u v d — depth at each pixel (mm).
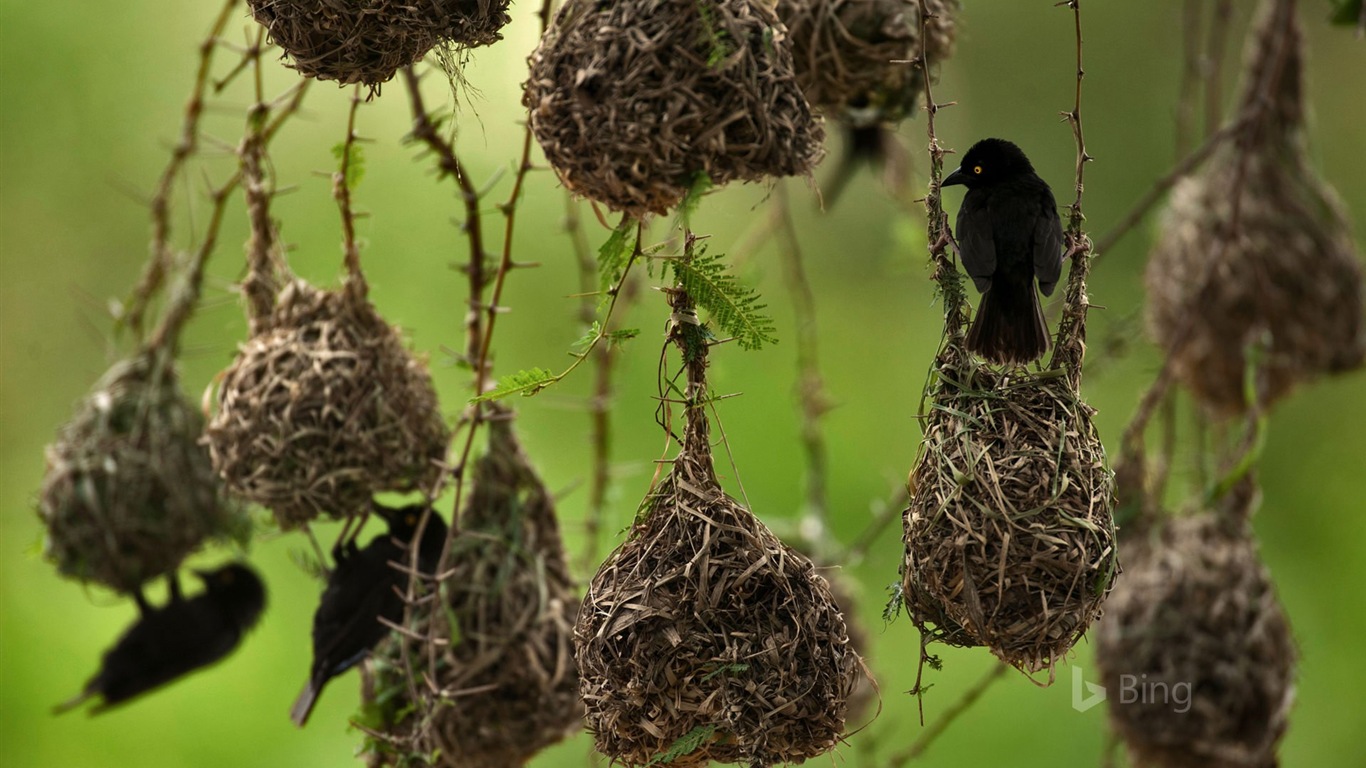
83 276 19188
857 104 7969
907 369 20391
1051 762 16594
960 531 6090
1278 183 10148
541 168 7309
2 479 18641
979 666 17516
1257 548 9422
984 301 6480
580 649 6484
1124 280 20688
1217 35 10234
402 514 7938
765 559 6301
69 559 8922
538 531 8047
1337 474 20156
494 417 7840
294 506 7617
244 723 16234
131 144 18859
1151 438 17578
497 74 12727
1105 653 9344
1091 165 21078
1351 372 10453
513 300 18938
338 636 7691
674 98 5848
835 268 20672
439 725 7723
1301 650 9492
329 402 7555
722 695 6156
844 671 6383
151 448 8820
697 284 6090
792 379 19156
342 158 7508
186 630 9195
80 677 16719
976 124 20969
